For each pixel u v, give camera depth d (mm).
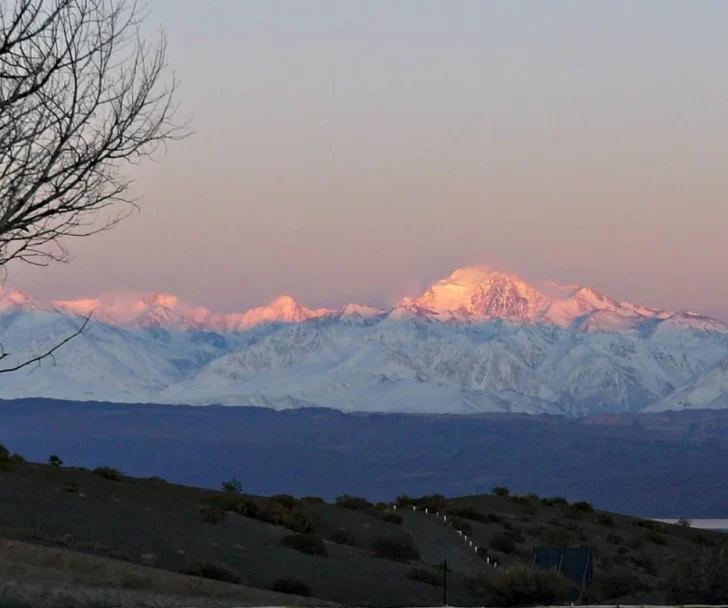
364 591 164500
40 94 52500
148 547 167250
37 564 123750
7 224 51156
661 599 139500
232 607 98312
